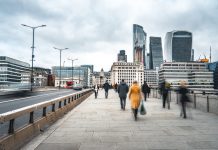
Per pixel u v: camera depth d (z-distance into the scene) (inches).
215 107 565.6
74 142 295.1
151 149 264.5
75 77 7303.2
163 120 470.3
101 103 907.4
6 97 1229.1
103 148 268.2
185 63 7421.3
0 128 401.1
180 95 510.6
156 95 1259.8
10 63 5703.7
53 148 266.7
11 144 251.3
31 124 323.9
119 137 322.7
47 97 1266.0
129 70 7780.5
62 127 396.5
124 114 567.8
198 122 444.5
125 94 668.1
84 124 426.0
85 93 1293.1
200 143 289.6
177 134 340.2
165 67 7396.7
